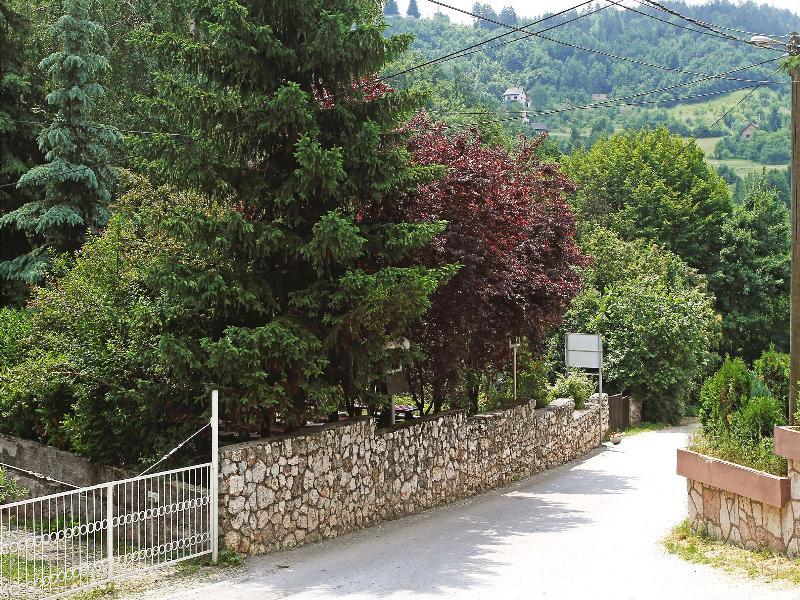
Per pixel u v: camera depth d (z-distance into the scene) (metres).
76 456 13.25
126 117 24.50
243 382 10.55
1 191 22.33
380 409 14.70
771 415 10.61
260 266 11.82
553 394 24.91
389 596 8.73
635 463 21.33
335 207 12.24
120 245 14.10
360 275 11.05
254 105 11.23
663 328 30.45
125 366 12.12
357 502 12.58
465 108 65.94
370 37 11.45
